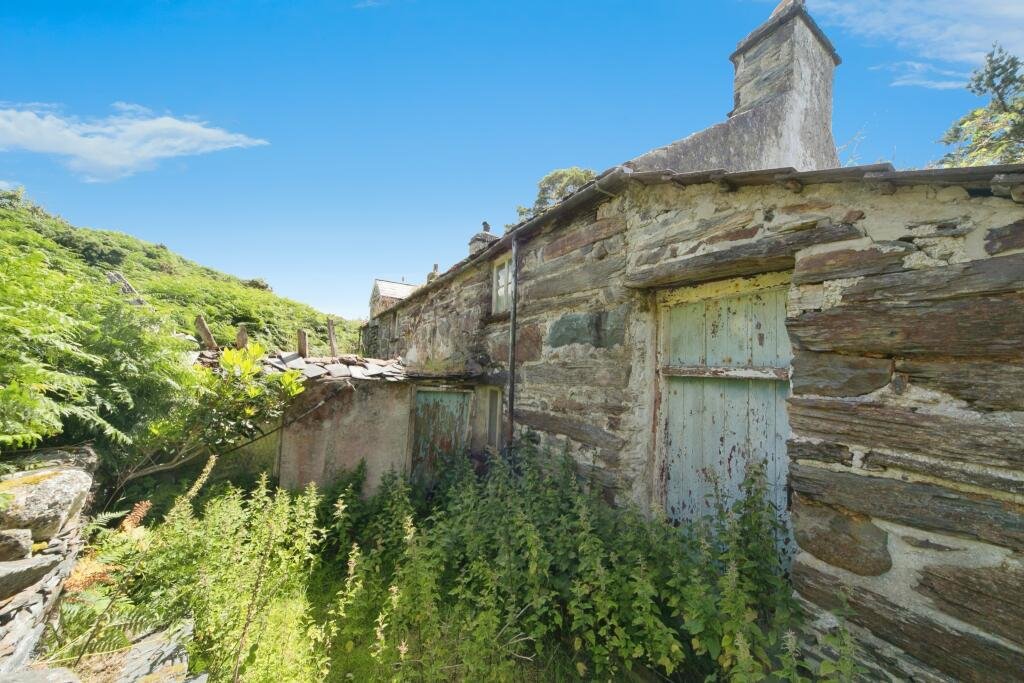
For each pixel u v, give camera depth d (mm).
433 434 5480
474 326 6266
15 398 2297
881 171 2020
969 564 1790
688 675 2582
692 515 3266
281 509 3303
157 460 4043
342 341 16469
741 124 4641
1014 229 1761
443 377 5398
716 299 3229
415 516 4512
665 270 3217
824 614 2180
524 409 4785
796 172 2342
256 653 2375
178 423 3865
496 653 2529
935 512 1878
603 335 3777
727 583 2195
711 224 2961
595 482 3643
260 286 19078
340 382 4660
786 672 1845
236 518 3215
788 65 5117
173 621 2555
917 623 1892
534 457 4367
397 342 10477
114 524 3492
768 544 2479
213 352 4836
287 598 2979
